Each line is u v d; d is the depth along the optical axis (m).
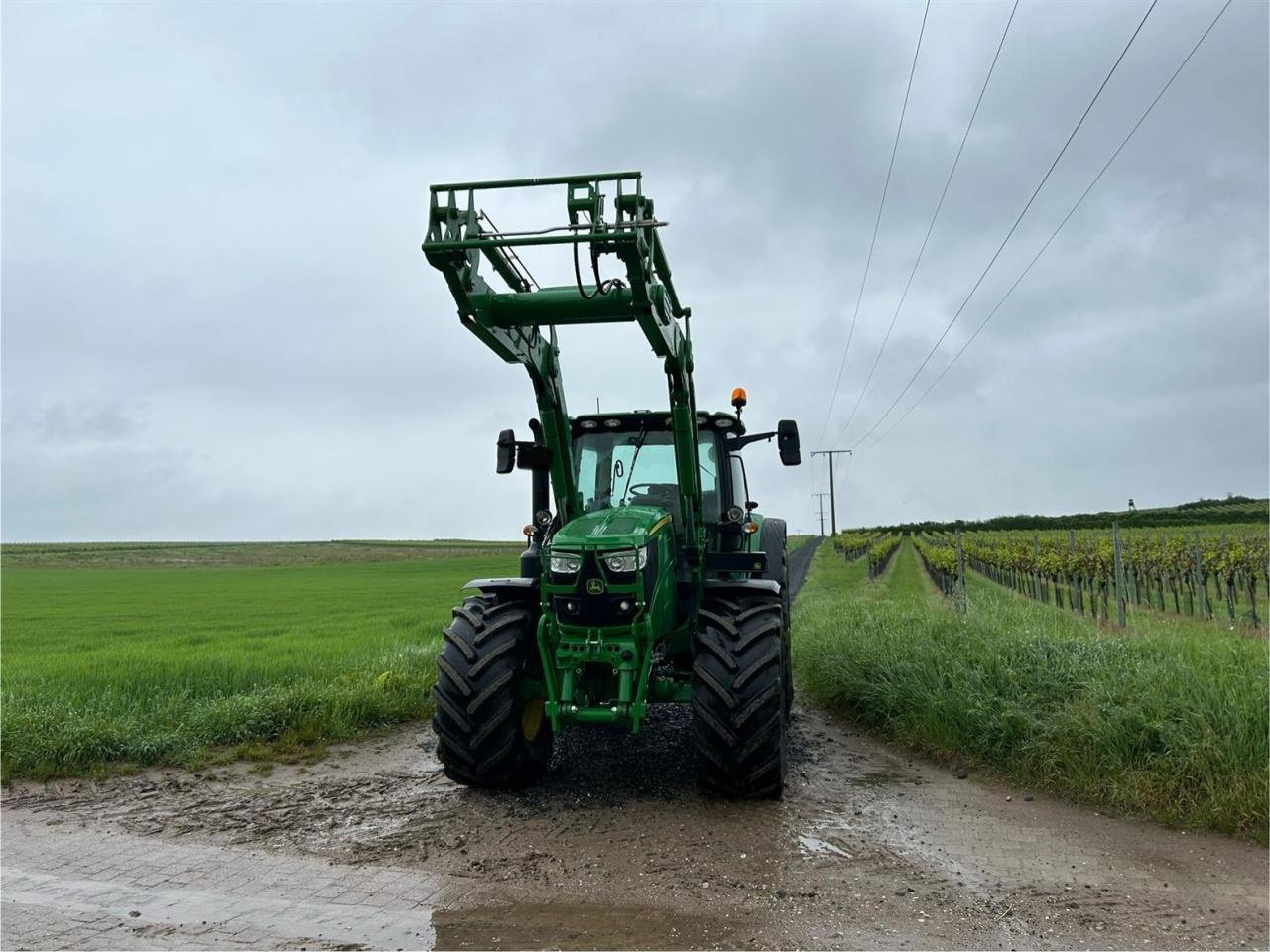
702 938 3.35
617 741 6.59
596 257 4.52
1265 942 3.33
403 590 33.34
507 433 6.29
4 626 18.28
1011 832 4.56
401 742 6.79
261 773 5.94
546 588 5.22
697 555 5.80
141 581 43.75
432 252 4.58
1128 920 3.51
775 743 4.95
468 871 4.07
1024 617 9.87
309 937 3.39
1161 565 17.67
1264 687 5.38
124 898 3.81
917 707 6.48
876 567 30.14
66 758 5.89
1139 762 5.04
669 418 6.43
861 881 3.90
